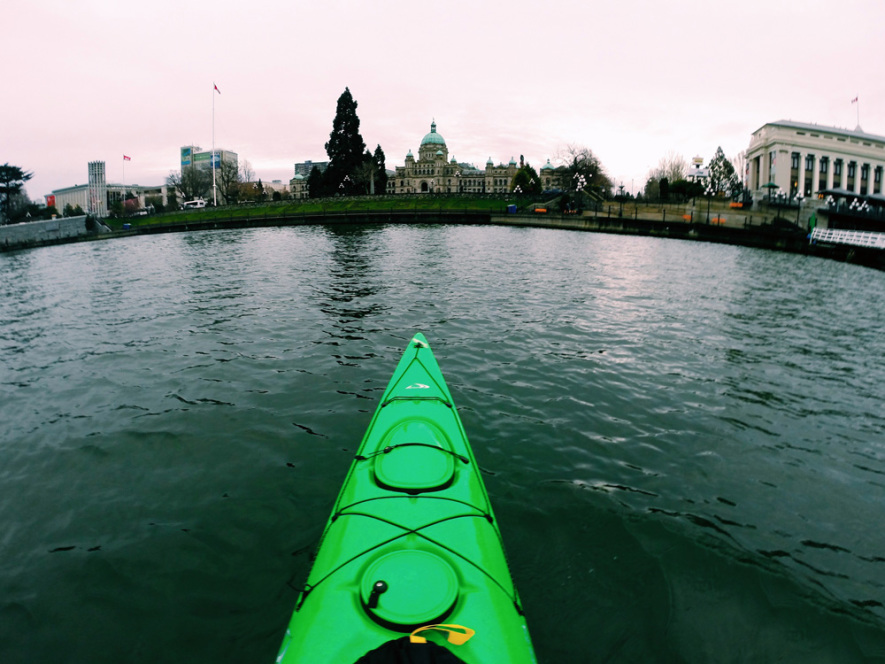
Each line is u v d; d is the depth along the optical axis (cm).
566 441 804
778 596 525
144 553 576
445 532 443
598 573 545
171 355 1223
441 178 14438
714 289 2111
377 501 479
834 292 2119
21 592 528
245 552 574
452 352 1209
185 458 762
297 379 1037
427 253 3203
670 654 459
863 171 7769
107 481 715
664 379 1080
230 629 481
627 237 4766
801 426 892
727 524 629
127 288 2259
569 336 1363
